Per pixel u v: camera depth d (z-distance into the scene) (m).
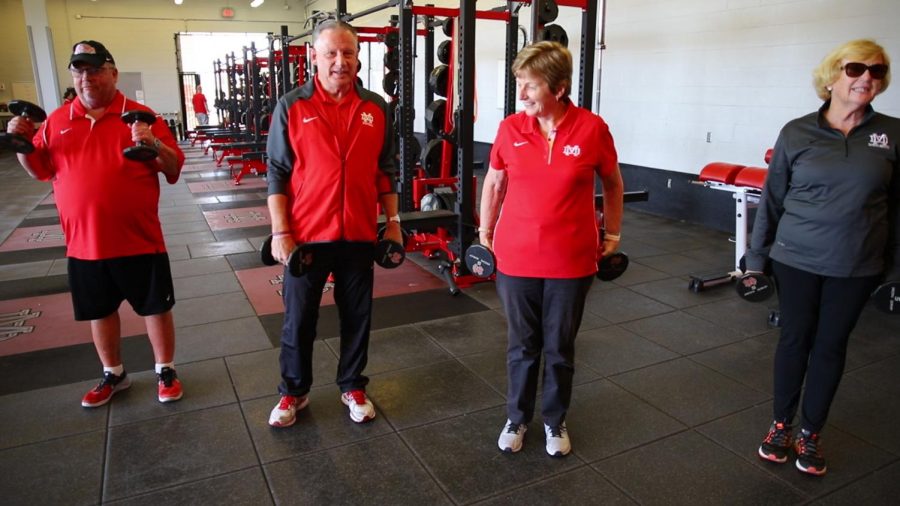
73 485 2.03
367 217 2.22
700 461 2.19
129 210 2.29
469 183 4.05
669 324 3.49
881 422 2.46
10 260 4.89
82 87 2.16
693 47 5.71
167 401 2.56
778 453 2.16
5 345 3.18
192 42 16.50
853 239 1.87
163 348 2.55
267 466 2.14
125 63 15.76
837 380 2.01
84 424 2.40
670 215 6.26
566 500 1.97
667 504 1.96
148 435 2.32
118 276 2.35
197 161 11.60
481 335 3.31
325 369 2.88
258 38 16.95
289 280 2.21
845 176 1.84
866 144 1.83
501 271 2.04
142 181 2.31
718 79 5.52
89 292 2.36
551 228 1.92
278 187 2.15
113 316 2.50
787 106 4.95
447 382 2.77
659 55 6.08
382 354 3.06
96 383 2.75
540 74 1.79
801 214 1.95
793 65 4.87
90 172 2.22
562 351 2.06
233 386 2.71
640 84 6.37
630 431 2.38
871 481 2.08
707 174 4.34
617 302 3.85
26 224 6.27
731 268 4.57
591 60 4.03
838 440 2.33
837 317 1.94
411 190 4.72
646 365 2.96
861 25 4.37
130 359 2.97
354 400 2.43
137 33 15.69
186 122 16.50
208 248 5.25
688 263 4.73
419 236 4.94
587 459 2.19
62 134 2.21
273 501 1.96
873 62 1.75
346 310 2.35
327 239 2.14
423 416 2.48
